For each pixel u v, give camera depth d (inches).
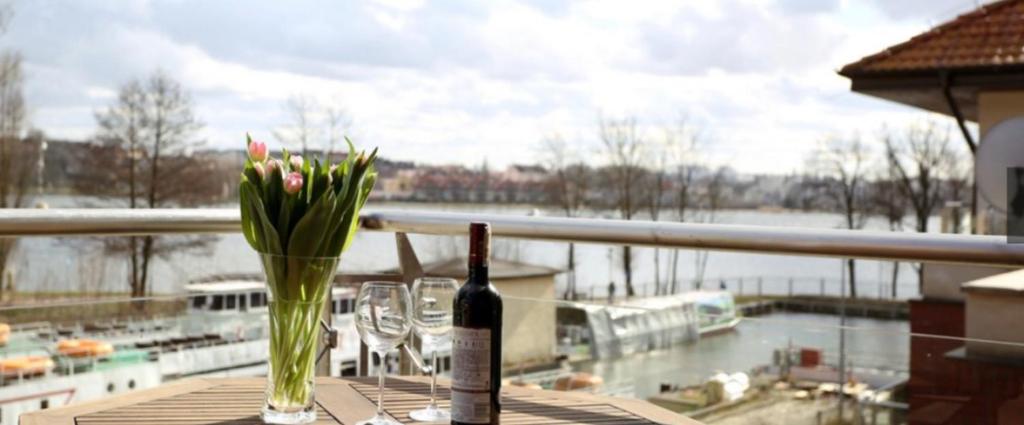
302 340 51.5
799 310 650.8
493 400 46.1
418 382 62.7
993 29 314.7
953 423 69.8
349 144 55.1
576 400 58.7
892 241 70.4
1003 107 302.8
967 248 67.7
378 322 50.8
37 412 51.9
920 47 320.5
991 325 206.7
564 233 85.4
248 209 53.1
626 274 751.7
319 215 51.6
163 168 828.6
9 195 808.3
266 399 51.6
